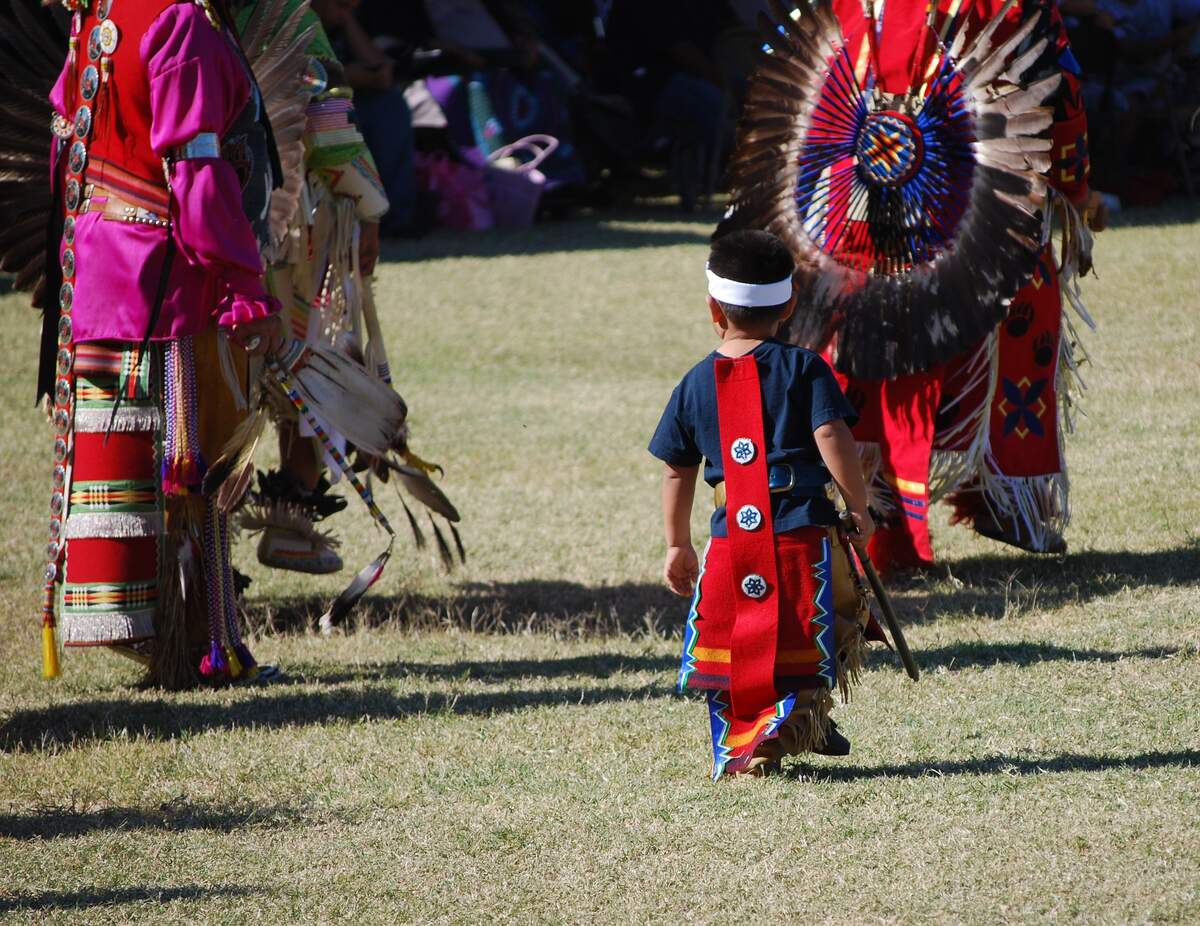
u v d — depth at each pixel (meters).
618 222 63.09
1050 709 16.69
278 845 14.26
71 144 18.88
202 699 19.17
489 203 62.84
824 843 13.48
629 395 37.44
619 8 65.62
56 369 19.64
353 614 23.17
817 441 14.44
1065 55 22.05
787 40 22.58
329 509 23.27
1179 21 58.06
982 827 13.55
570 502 28.75
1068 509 23.30
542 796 15.16
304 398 20.53
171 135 17.78
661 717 17.52
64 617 19.11
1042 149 20.92
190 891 13.27
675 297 48.28
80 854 14.23
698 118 63.97
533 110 64.62
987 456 22.61
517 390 38.38
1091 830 13.28
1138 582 21.59
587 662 20.20
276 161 19.23
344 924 12.50
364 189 22.11
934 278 21.81
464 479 30.59
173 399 18.86
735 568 14.66
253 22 20.08
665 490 15.30
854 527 14.79
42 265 21.72
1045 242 21.73
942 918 11.89
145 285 18.52
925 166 21.70
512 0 65.75
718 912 12.34
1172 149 58.97
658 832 13.98
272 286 21.56
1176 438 29.23
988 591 21.98
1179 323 39.56
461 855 13.77
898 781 14.86
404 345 43.66
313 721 18.09
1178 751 15.10
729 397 14.61
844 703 16.94
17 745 17.58
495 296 49.44
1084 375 35.00
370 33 63.53
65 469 19.05
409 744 17.00
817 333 22.66
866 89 22.16
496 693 18.84
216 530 19.67
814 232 22.67
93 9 18.77
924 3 21.73
